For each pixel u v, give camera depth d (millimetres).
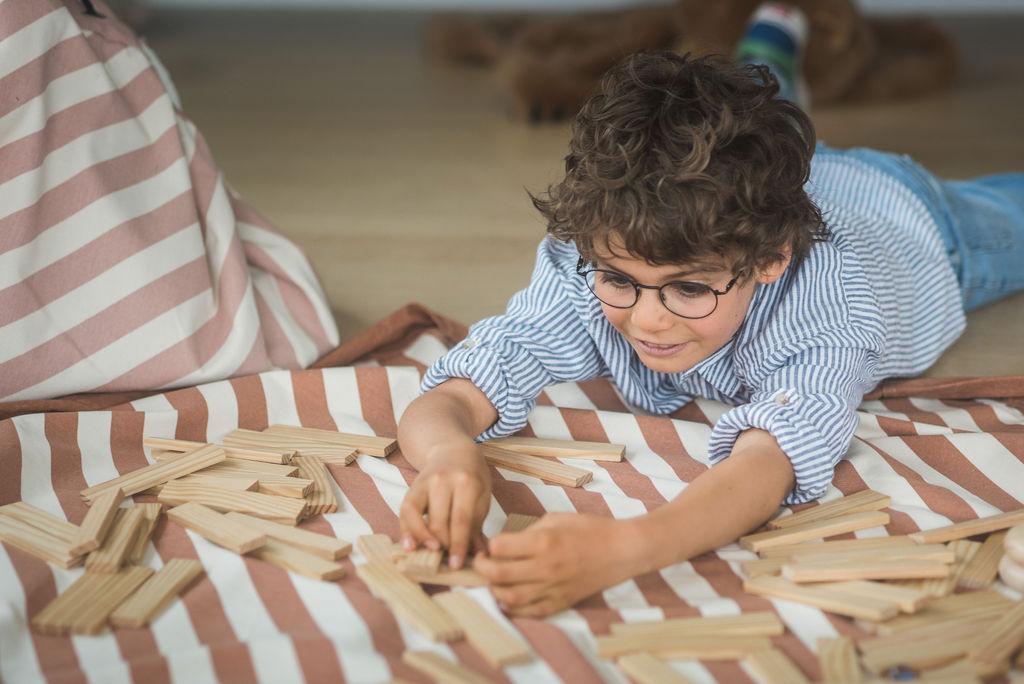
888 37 3275
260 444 1242
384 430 1333
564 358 1286
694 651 883
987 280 1666
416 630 921
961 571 995
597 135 1067
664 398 1374
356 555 1039
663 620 920
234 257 1463
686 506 987
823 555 1001
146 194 1412
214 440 1299
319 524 1102
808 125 1128
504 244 2086
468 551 1017
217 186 1493
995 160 2512
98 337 1342
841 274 1228
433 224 2201
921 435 1254
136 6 4270
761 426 1104
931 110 2947
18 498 1147
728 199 1003
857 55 2961
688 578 1008
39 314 1312
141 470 1172
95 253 1352
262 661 862
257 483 1141
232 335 1414
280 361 1450
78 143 1360
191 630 930
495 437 1257
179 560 1014
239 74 3631
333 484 1174
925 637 893
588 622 930
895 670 857
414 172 2562
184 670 855
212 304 1426
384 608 946
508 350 1246
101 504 1078
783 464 1073
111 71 1417
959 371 1546
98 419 1241
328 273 1941
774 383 1176
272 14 4594
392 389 1364
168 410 1286
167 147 1444
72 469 1200
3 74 1291
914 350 1460
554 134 2871
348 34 4242
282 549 1027
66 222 1344
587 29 3197
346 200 2363
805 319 1201
